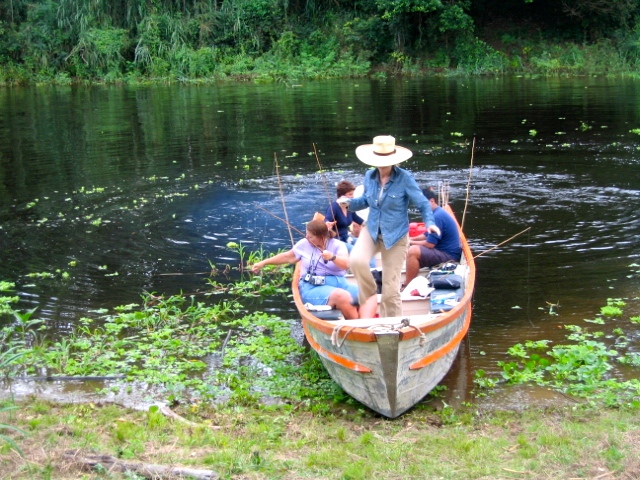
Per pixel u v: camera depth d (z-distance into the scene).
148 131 19.39
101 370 6.48
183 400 5.92
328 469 4.61
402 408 5.57
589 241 9.78
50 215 11.55
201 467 4.58
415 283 6.99
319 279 6.41
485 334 7.09
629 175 13.41
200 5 37.41
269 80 33.84
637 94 25.06
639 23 37.22
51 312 7.80
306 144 17.11
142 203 12.16
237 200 12.28
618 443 4.84
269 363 6.61
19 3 36.44
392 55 36.22
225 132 19.03
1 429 5.05
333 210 8.09
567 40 37.19
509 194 12.32
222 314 7.76
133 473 4.39
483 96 25.58
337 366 5.76
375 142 5.86
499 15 38.38
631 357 6.47
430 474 4.52
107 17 35.53
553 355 6.56
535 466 4.58
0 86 33.34
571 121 19.48
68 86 32.97
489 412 5.59
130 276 8.88
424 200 5.85
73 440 4.96
